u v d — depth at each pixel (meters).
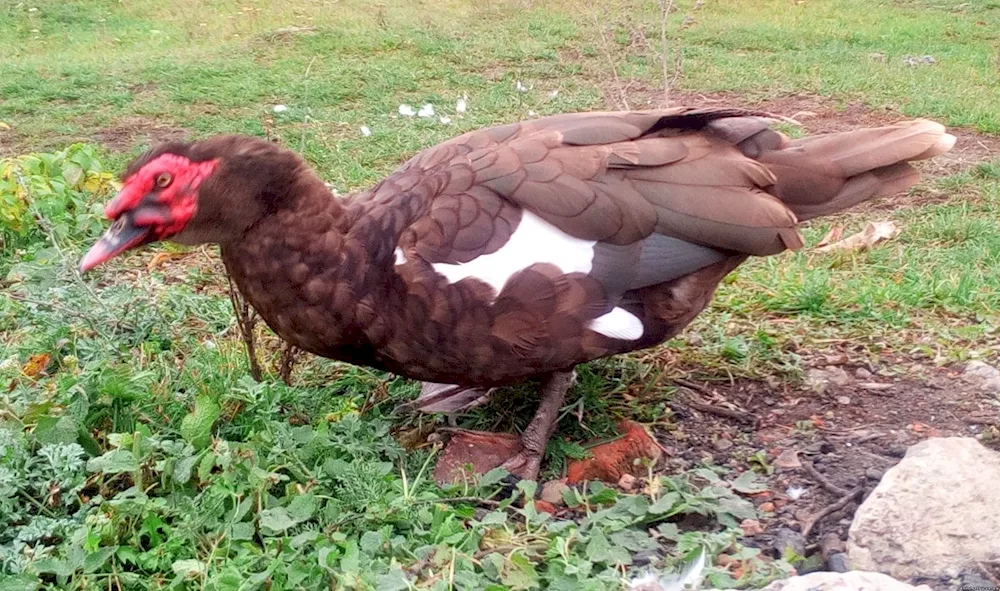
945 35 3.62
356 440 1.00
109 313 1.21
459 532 0.89
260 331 1.22
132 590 0.85
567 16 3.53
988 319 1.30
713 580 0.83
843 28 3.64
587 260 0.96
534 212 0.96
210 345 1.20
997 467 0.89
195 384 1.08
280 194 0.95
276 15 3.72
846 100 2.61
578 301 0.96
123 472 0.95
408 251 0.95
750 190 0.99
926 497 0.86
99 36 3.58
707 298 1.03
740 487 0.98
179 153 0.94
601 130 1.01
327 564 0.84
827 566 0.88
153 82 2.76
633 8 3.57
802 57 3.11
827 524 0.94
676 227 0.97
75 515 0.90
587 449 1.04
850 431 1.08
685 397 1.14
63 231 1.51
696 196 0.98
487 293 0.94
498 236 0.95
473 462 1.02
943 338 1.25
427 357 0.97
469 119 2.32
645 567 0.87
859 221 1.71
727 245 0.98
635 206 0.97
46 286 1.26
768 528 0.94
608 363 1.18
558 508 0.98
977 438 1.05
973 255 1.52
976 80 2.91
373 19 3.55
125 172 0.96
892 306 1.32
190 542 0.87
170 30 3.61
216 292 1.40
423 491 0.96
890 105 2.55
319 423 1.01
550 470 1.04
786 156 1.03
